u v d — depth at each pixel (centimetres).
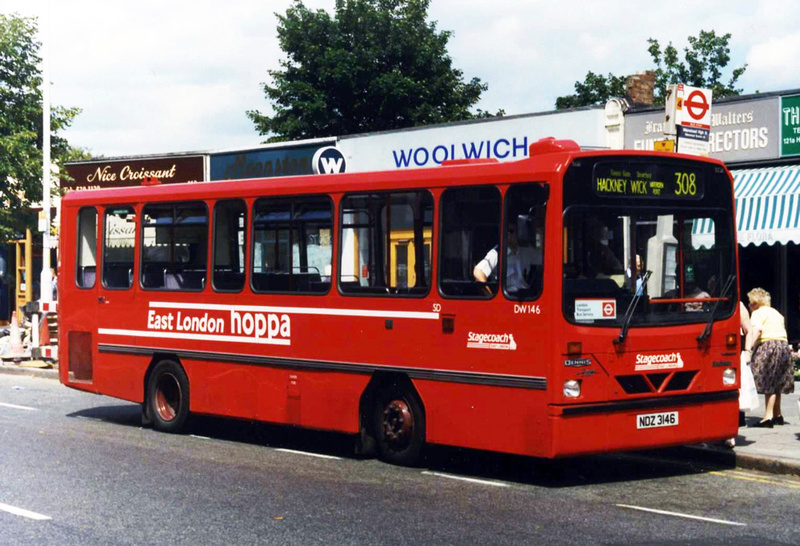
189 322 1411
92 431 1453
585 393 1018
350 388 1206
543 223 1023
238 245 1350
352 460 1208
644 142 2123
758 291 1387
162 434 1434
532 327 1025
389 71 5012
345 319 1212
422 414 1148
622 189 1053
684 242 1095
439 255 1116
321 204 1246
